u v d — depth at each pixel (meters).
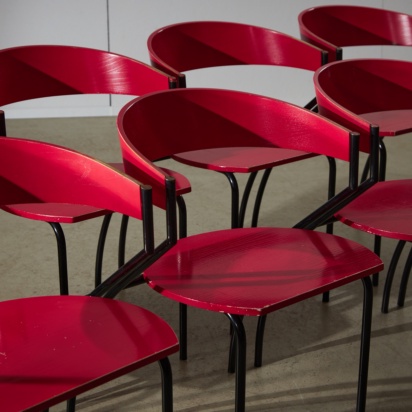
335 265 1.96
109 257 3.46
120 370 1.48
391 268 2.94
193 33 3.33
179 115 2.31
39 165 1.79
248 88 6.25
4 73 2.82
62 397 1.40
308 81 6.29
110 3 5.88
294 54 3.38
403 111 3.14
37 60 2.89
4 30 5.80
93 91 2.94
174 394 2.43
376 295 3.12
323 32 3.78
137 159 1.77
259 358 2.58
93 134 5.54
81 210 2.46
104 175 1.69
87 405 2.36
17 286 3.16
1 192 1.83
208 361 2.62
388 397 2.41
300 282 1.86
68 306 1.71
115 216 3.97
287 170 4.77
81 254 3.50
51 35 5.88
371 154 2.14
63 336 1.58
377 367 2.59
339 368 2.58
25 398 1.38
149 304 3.02
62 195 1.78
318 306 3.02
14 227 3.82
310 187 4.45
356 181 2.13
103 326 1.63
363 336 2.12
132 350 1.54
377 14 3.87
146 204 1.60
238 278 1.89
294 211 4.05
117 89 2.91
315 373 2.55
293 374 2.54
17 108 5.98
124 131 1.96
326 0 6.14
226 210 4.07
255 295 1.79
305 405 2.37
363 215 2.33
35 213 2.41
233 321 1.77
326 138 2.22
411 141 5.41
